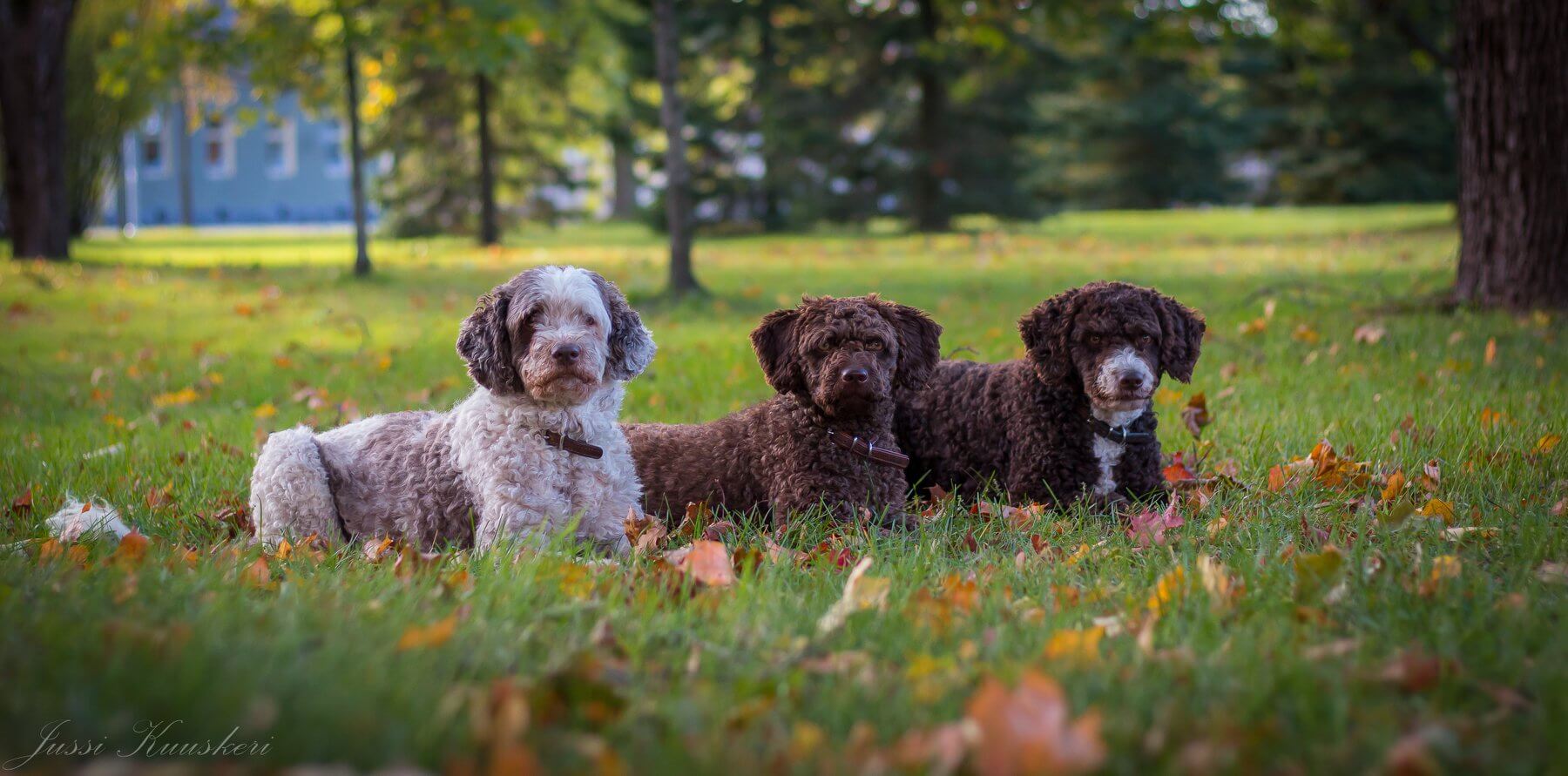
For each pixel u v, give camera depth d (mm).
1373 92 35844
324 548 5008
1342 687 2941
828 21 31562
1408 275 14859
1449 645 3264
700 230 33844
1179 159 45125
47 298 15891
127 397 9125
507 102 30953
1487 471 5559
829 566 4406
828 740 2689
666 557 4363
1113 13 21562
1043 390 5773
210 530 5434
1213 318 11312
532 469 4840
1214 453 6395
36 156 22219
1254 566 4180
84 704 2531
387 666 2928
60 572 3873
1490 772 2533
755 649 3346
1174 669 3104
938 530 5199
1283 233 26453
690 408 7859
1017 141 33875
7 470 6262
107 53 19438
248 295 16562
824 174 33375
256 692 2639
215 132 59188
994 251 24016
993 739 2461
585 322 4828
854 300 5262
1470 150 10953
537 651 3320
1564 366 8188
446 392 8961
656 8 15352
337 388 9211
